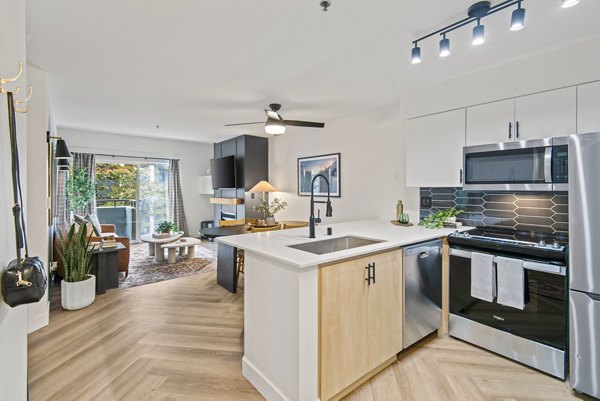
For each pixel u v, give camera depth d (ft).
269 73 9.15
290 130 17.95
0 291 3.01
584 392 5.94
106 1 5.62
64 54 7.88
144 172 22.41
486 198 9.59
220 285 12.76
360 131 13.80
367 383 6.39
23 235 3.34
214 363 7.13
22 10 4.09
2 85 2.88
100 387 6.20
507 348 7.22
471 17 5.97
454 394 6.06
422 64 8.41
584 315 5.93
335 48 7.49
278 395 5.68
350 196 14.37
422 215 11.32
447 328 8.43
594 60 6.93
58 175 18.25
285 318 5.54
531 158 7.64
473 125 8.96
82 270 10.47
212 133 19.43
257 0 5.58
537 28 6.55
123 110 13.60
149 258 17.44
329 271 5.63
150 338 8.27
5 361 3.15
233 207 20.81
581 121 7.09
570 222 6.05
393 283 6.95
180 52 7.75
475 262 7.63
